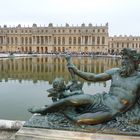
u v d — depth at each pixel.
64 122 6.61
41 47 180.12
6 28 182.25
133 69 6.68
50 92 7.04
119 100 6.51
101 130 6.25
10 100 17.12
